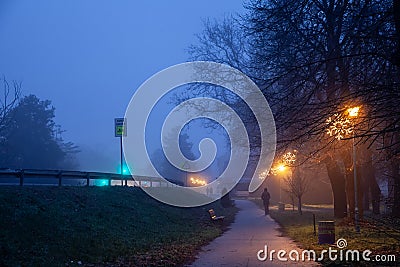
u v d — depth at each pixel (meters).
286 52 8.56
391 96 7.42
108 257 13.78
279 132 9.07
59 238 14.27
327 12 8.30
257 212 45.38
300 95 8.18
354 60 7.90
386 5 7.93
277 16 8.29
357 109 7.69
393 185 11.66
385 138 9.12
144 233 20.02
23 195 17.70
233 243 19.19
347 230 19.83
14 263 10.89
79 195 22.06
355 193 21.17
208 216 36.28
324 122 7.85
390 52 7.62
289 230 24.33
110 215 20.89
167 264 13.36
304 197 65.44
